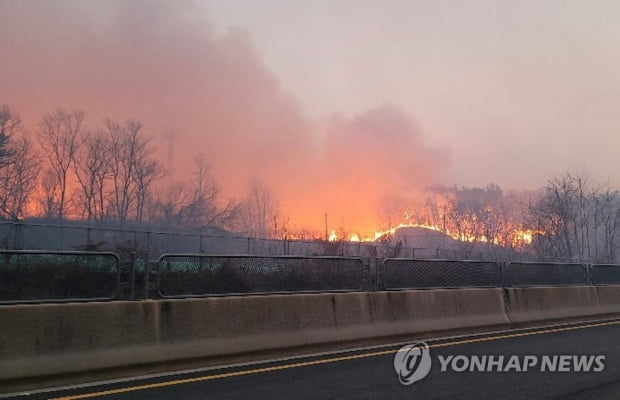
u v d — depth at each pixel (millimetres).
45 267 7555
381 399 6488
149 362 7789
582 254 60625
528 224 65250
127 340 7734
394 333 10969
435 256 33562
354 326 10438
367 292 10930
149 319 8031
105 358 7438
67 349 7211
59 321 7254
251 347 8914
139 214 69125
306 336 9672
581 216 61531
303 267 10289
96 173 67562
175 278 8703
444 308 12156
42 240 37562
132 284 8297
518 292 14047
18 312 6965
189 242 41750
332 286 10602
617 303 17328
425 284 12219
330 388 7000
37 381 6832
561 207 60656
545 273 15547
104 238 40438
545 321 14383
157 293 8492
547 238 61031
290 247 30594
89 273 7918
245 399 6426
